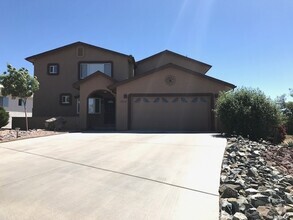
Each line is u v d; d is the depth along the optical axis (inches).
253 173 281.9
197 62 1084.5
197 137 573.6
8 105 1255.5
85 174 284.8
